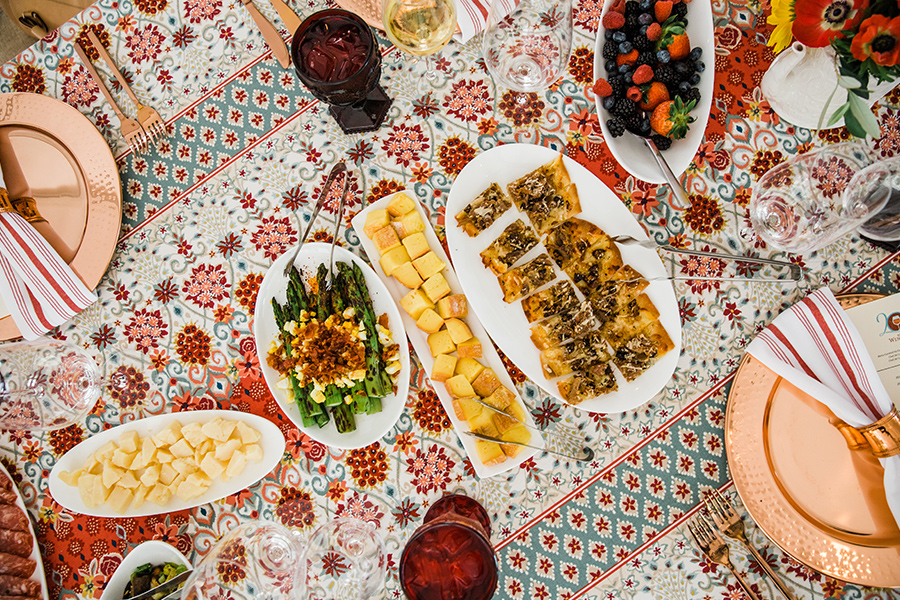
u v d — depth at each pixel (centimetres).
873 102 98
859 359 100
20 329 105
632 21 97
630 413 106
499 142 107
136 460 103
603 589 105
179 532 107
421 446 106
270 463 104
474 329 106
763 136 106
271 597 94
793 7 85
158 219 108
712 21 99
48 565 107
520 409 104
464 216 103
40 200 105
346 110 104
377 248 103
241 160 107
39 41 108
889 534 100
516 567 105
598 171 107
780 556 104
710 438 105
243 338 108
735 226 106
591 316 104
